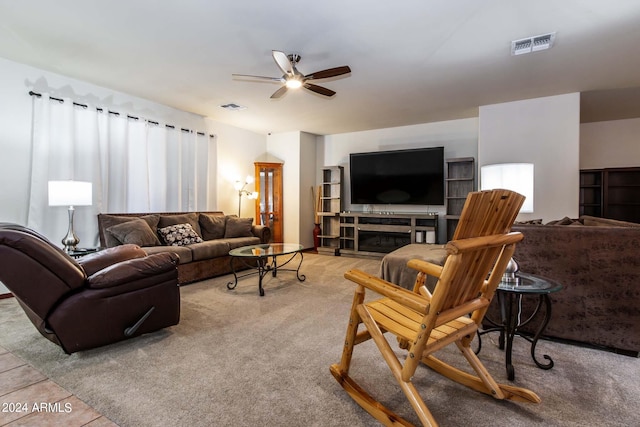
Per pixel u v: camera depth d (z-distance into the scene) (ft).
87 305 6.27
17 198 10.82
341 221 20.16
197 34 8.73
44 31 8.60
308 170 21.53
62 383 5.48
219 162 18.42
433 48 9.52
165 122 15.31
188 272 12.28
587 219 8.84
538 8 7.54
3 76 10.43
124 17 7.92
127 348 6.81
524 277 6.32
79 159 12.17
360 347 6.88
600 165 18.29
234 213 19.39
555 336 7.10
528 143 14.17
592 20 8.05
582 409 4.78
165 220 13.91
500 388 4.96
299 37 8.87
